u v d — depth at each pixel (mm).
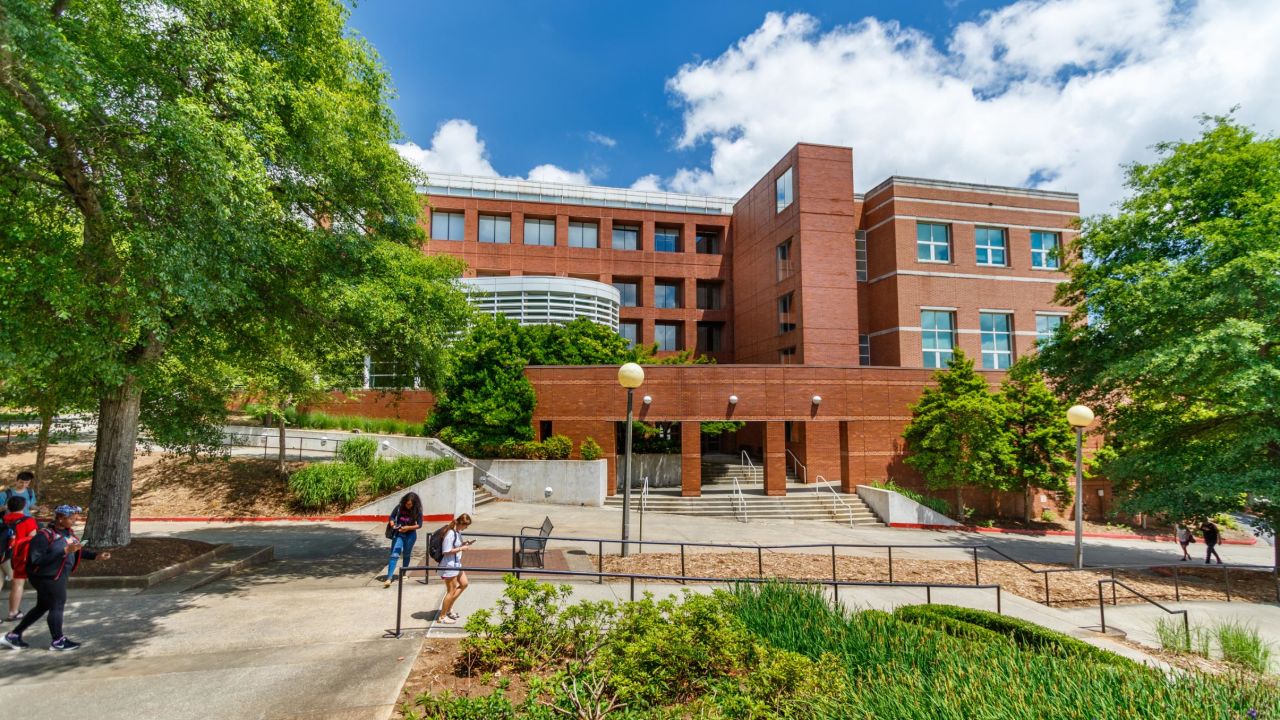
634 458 27672
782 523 21719
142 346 11008
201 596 9680
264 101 9594
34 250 8516
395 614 8750
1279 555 16250
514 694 5887
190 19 9039
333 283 11320
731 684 5402
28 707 5645
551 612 7027
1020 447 23578
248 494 19172
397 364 13867
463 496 19469
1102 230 19656
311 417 26703
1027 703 4605
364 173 12602
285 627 8125
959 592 11680
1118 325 17500
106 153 8430
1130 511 17438
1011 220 34219
